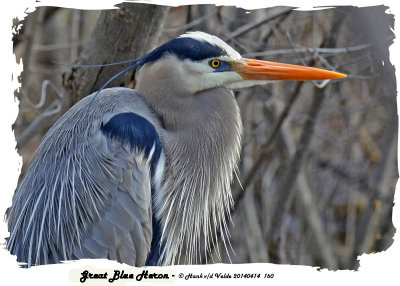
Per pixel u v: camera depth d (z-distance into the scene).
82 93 8.12
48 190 6.89
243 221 11.11
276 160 11.44
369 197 11.55
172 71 7.31
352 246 11.40
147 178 6.87
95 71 8.08
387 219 11.27
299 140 10.87
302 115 11.38
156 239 7.34
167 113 7.34
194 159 7.37
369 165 11.82
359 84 11.95
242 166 11.35
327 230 12.05
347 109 11.88
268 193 11.38
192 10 10.53
